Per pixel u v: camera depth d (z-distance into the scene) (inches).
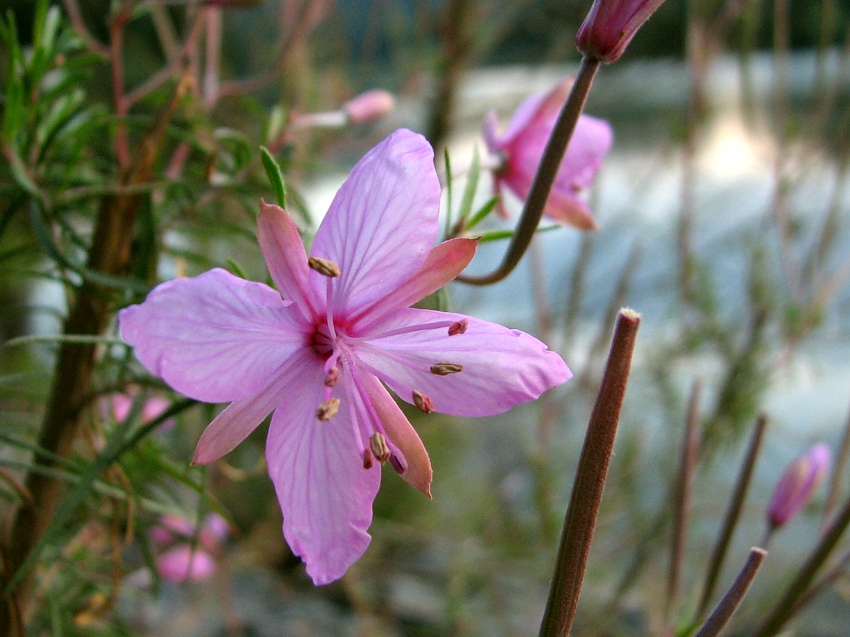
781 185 7.2
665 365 7.8
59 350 3.2
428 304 2.8
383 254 2.6
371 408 2.8
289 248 2.6
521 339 2.7
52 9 3.5
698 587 3.8
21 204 3.3
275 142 4.0
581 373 8.1
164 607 7.8
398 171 2.6
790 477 3.8
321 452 2.7
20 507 3.2
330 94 7.6
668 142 9.0
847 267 7.2
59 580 4.0
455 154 10.6
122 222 3.2
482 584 9.5
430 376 2.8
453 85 9.5
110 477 3.4
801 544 8.6
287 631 9.0
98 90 8.1
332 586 10.3
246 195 3.6
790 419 9.6
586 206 3.8
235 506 9.8
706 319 7.6
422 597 10.3
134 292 3.1
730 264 9.8
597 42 2.6
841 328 8.0
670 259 9.7
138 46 8.9
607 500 8.0
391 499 11.5
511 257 2.8
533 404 9.4
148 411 3.9
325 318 2.7
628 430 8.5
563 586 2.1
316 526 2.6
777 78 7.0
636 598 7.7
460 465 11.9
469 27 9.3
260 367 2.6
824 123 7.6
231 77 8.6
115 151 3.5
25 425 3.8
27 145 3.3
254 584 9.8
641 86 12.4
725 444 6.9
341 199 2.6
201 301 2.4
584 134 3.8
